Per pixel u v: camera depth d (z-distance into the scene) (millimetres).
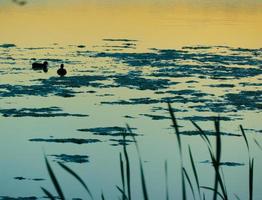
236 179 24406
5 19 69938
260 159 26969
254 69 45000
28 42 55562
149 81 40812
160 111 34250
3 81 40219
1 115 33250
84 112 34000
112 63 46344
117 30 63469
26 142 29016
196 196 22766
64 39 57438
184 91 38344
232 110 34375
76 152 27594
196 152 27703
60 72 41875
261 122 32281
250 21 71250
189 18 73188
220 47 54250
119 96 37250
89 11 78500
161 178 24641
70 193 23250
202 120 32500
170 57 48844
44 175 24969
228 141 29359
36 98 36562
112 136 29844
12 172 25234
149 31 62781
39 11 77312
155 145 28594
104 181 24359
